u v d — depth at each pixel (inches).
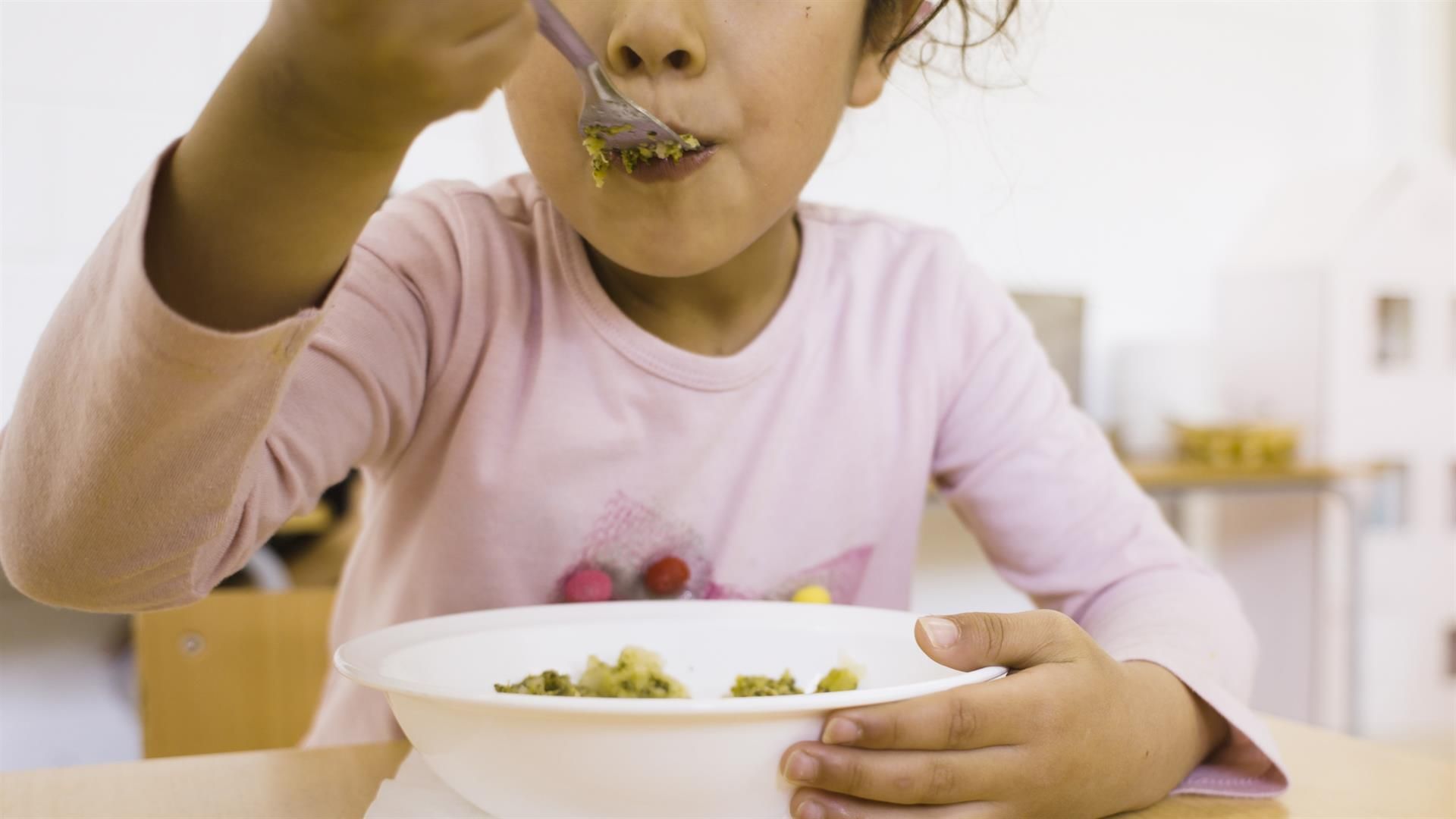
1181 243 79.0
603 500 25.3
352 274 23.1
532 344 25.2
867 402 27.0
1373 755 22.3
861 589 27.4
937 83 39.0
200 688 40.2
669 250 20.9
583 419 25.1
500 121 60.7
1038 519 26.7
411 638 19.7
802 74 20.8
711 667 21.4
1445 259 72.9
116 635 54.7
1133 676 20.3
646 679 20.5
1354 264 70.2
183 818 19.1
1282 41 82.5
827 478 26.6
